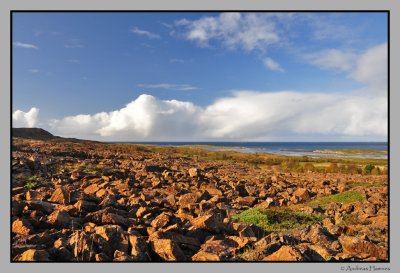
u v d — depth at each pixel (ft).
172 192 73.77
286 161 225.35
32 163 91.61
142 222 43.93
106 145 220.84
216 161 200.75
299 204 75.51
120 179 87.92
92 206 49.90
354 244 35.24
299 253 30.60
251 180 112.06
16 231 37.93
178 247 32.27
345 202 73.97
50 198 54.34
